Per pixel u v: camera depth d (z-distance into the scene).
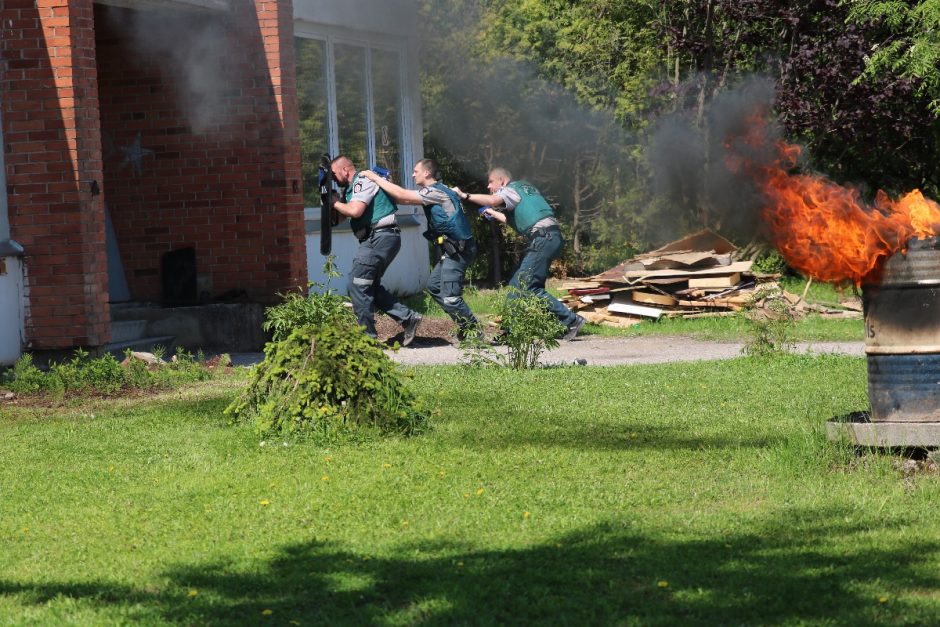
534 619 6.35
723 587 6.74
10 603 6.80
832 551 7.36
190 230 20.02
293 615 6.48
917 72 24.66
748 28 28.30
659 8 29.73
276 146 19.67
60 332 16.17
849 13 26.27
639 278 22.95
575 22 31.52
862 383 14.04
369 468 9.85
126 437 11.50
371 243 18.48
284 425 11.05
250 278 19.86
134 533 8.15
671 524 8.06
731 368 15.64
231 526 8.26
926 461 9.47
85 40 16.16
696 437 11.03
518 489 9.10
